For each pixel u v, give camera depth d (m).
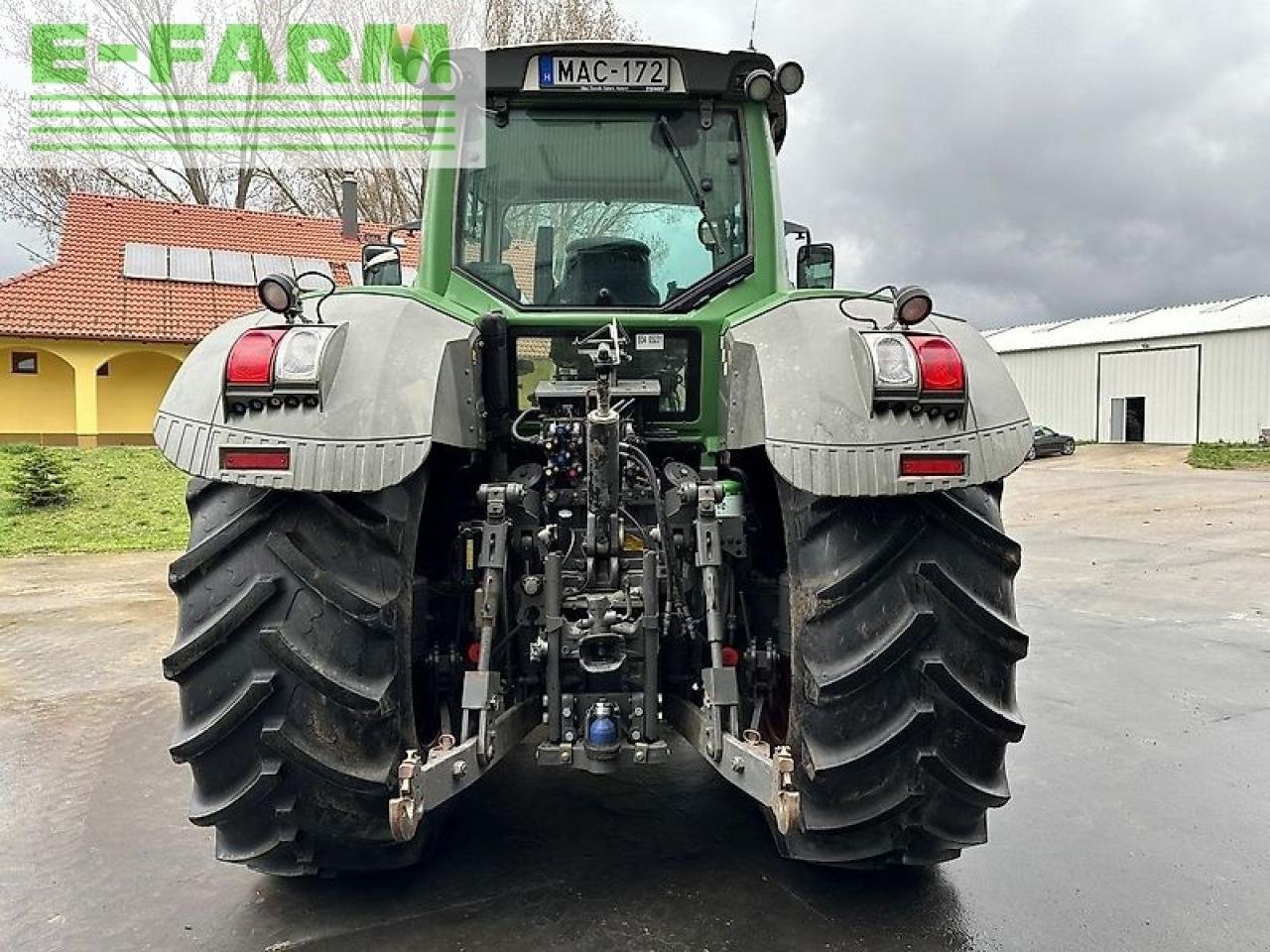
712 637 2.35
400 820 1.93
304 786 2.09
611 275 2.92
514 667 2.61
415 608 2.52
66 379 20.59
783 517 2.29
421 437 2.07
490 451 2.72
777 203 2.95
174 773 3.56
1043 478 21.77
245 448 2.02
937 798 2.17
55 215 26.97
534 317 2.77
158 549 10.20
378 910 2.43
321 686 2.05
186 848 2.86
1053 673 4.98
